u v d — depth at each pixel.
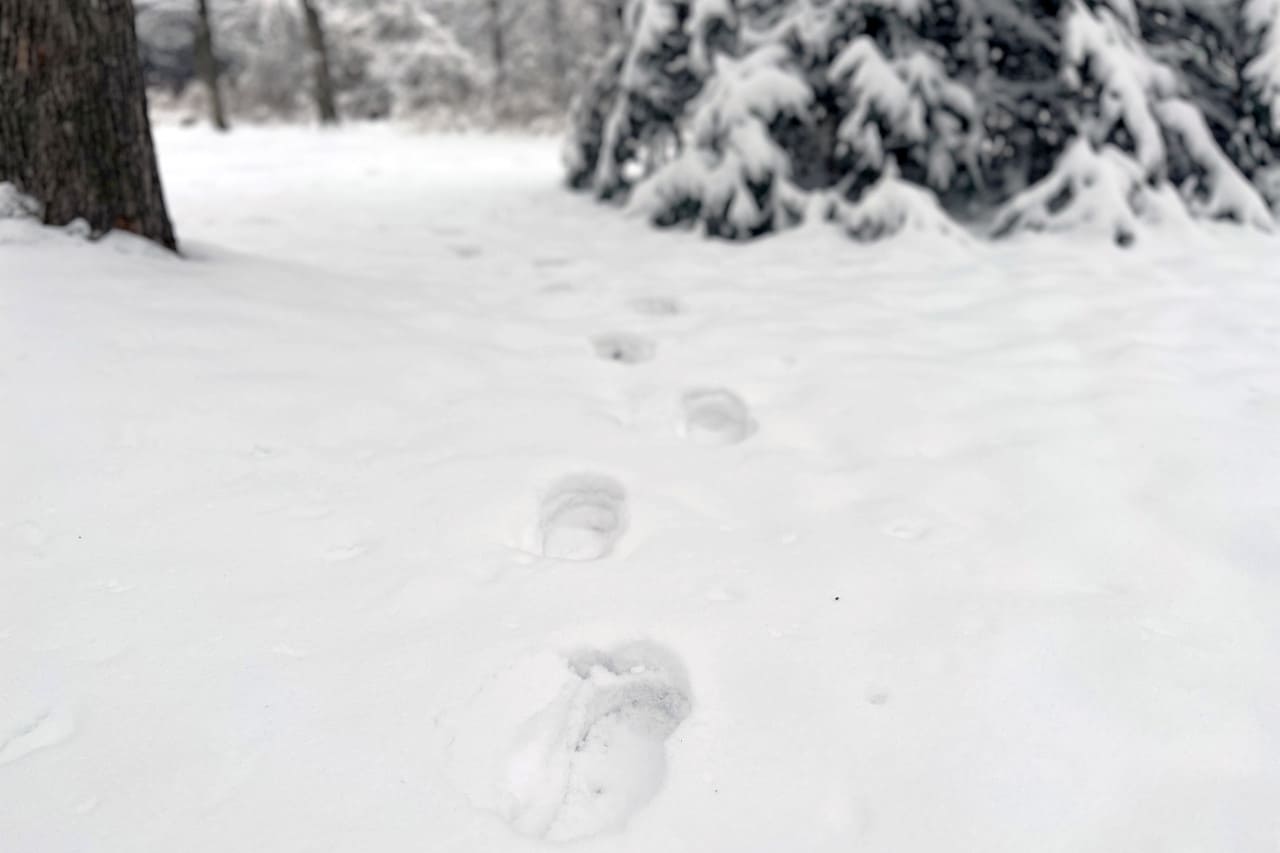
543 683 1.54
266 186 7.87
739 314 3.64
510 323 3.42
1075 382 2.83
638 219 5.84
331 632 1.65
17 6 2.81
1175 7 5.15
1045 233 4.73
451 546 1.94
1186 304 3.59
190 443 2.25
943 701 1.50
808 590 1.80
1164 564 1.88
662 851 1.23
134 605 1.70
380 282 3.89
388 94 19.94
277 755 1.37
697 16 5.54
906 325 3.44
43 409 2.26
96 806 1.28
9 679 1.51
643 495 2.18
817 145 5.66
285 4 18.50
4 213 2.91
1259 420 2.52
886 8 4.97
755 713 1.48
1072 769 1.36
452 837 1.25
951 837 1.25
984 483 2.23
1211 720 1.45
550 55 23.11
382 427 2.46
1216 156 4.91
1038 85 5.33
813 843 1.25
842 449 2.44
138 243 3.21
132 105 3.18
